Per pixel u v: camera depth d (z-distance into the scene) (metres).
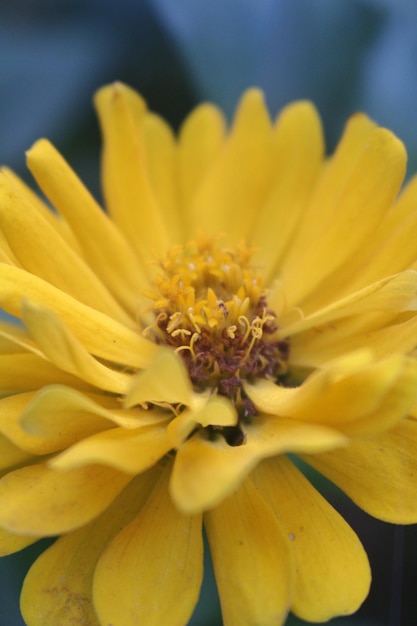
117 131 0.18
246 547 0.15
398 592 0.18
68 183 0.18
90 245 0.18
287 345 0.18
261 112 0.19
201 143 0.20
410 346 0.15
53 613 0.16
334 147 0.21
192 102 0.22
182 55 0.22
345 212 0.18
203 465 0.14
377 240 0.18
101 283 0.18
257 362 0.17
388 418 0.14
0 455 0.16
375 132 0.17
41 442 0.15
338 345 0.17
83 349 0.15
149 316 0.18
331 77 0.22
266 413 0.17
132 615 0.15
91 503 0.15
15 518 0.15
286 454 0.16
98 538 0.16
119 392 0.16
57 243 0.17
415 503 0.16
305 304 0.18
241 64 0.22
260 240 0.19
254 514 0.16
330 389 0.15
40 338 0.14
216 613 0.18
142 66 0.22
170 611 0.15
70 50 0.21
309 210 0.19
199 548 0.16
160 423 0.16
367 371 0.14
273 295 0.18
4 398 0.16
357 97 0.21
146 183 0.19
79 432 0.15
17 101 0.21
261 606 0.15
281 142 0.19
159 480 0.16
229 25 0.22
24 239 0.17
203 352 0.17
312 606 0.15
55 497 0.15
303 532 0.16
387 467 0.16
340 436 0.14
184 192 0.20
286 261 0.19
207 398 0.17
